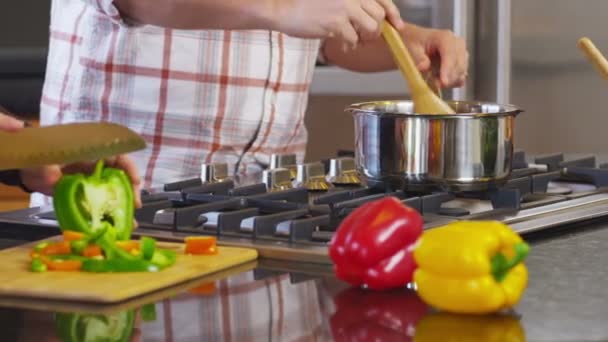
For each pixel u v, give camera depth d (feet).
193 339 3.31
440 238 3.46
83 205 4.46
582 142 9.56
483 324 3.36
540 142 9.64
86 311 3.65
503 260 3.43
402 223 3.77
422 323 3.41
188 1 5.63
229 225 4.72
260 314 3.58
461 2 9.40
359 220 3.81
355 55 7.86
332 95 9.91
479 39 9.55
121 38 6.68
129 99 6.78
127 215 4.53
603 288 3.75
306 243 4.46
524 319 3.39
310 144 10.08
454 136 5.06
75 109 6.91
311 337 3.31
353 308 3.62
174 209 5.15
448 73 6.84
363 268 3.77
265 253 4.40
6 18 8.95
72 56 6.94
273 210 5.01
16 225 5.07
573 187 5.83
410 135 5.11
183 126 6.82
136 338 3.34
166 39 6.71
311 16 5.59
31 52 8.84
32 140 4.25
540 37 9.50
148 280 3.91
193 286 3.97
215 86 6.82
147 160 6.85
